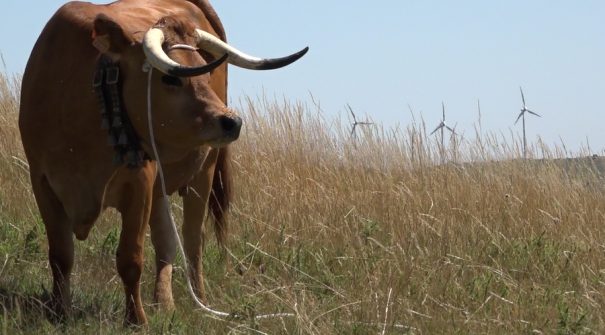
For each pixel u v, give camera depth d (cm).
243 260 2284
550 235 2559
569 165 3130
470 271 2222
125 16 1906
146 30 1800
